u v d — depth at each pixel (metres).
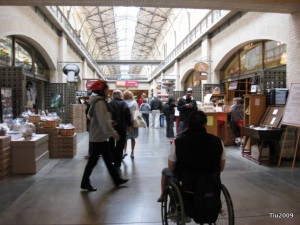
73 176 5.67
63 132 7.45
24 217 3.73
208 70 15.39
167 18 28.12
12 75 8.33
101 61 31.73
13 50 10.52
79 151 8.41
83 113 13.95
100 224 3.53
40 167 6.24
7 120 7.16
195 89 15.59
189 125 2.97
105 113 4.66
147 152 8.18
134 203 4.21
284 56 9.16
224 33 13.57
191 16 20.17
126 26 31.47
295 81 7.43
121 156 6.29
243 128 7.59
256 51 11.26
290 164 6.72
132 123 7.24
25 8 10.33
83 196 4.51
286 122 6.44
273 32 9.20
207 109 9.42
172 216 3.08
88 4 7.11
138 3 7.13
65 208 4.03
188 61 21.06
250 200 4.33
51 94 13.64
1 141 5.48
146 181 5.30
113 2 7.09
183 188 2.86
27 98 12.73
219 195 2.78
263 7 7.20
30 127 6.42
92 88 4.80
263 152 6.82
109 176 5.66
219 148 2.92
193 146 2.86
